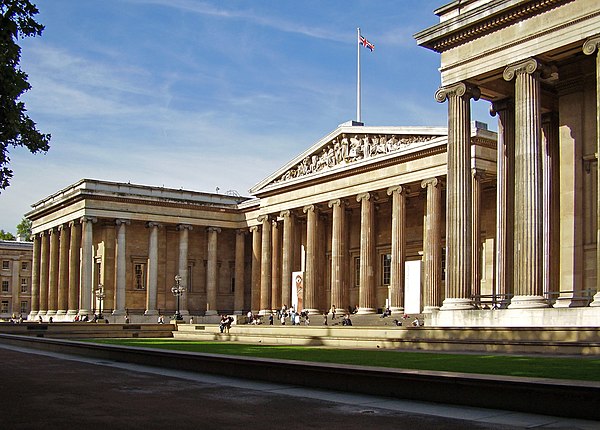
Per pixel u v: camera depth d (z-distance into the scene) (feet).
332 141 307.17
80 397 77.66
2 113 91.30
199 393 80.69
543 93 165.48
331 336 179.73
